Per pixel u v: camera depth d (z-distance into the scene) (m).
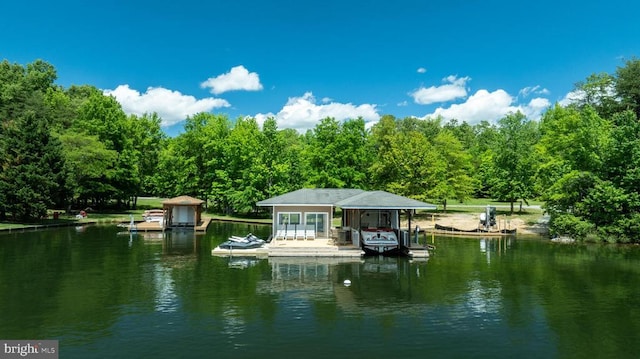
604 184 33.28
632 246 31.08
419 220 47.06
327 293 17.03
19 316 13.84
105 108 54.16
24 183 38.72
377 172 49.94
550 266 23.12
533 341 11.98
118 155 53.44
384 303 15.67
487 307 15.23
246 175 52.06
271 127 53.28
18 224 39.34
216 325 13.07
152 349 11.19
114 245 30.08
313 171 49.91
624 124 34.47
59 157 41.59
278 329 12.77
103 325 13.02
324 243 28.58
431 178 48.38
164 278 19.48
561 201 36.38
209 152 58.53
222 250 26.58
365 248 27.09
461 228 41.09
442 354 11.03
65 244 30.16
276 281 19.11
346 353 11.02
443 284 18.75
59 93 61.25
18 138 40.47
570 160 37.84
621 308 15.15
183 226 42.34
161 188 62.62
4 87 53.34
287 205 30.89
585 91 55.44
